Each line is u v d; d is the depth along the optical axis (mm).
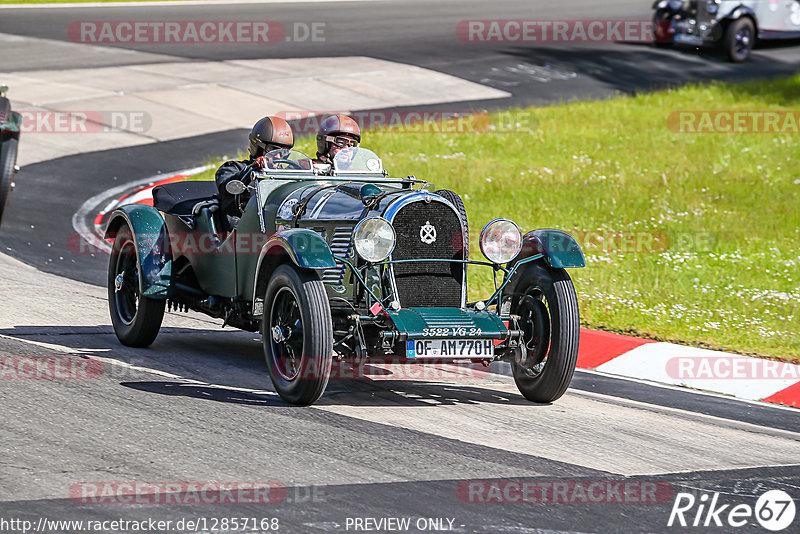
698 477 21531
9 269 40906
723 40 104438
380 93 86625
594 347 33812
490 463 21641
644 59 105500
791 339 34719
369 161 30625
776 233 50250
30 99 78000
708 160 66438
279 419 23938
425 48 107938
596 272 42688
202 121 75562
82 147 66938
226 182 30391
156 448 21203
